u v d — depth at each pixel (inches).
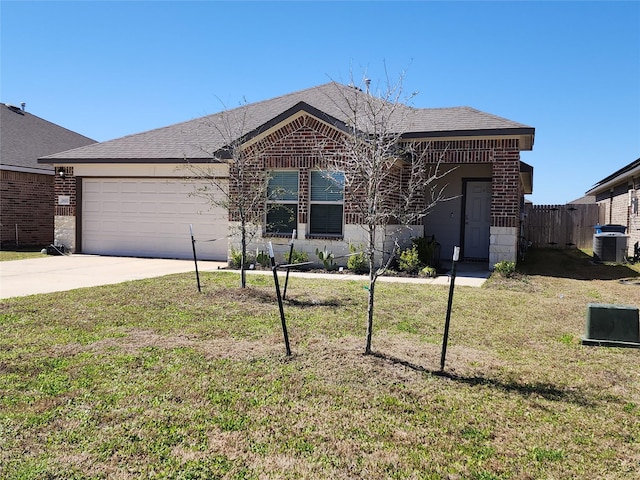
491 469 127.5
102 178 644.1
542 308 319.0
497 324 276.2
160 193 622.5
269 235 512.1
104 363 199.6
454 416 157.2
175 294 343.6
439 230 625.6
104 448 134.4
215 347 222.5
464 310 308.8
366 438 142.6
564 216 868.6
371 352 215.2
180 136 655.8
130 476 121.6
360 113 466.9
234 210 472.1
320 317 282.7
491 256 488.4
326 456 132.6
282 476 123.0
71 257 613.6
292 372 192.1
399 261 485.7
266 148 509.7
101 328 253.8
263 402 165.2
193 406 161.2
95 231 651.5
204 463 128.0
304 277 444.1
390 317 285.7
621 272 512.4
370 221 220.4
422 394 173.3
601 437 145.1
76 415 153.3
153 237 628.1
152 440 139.1
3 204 715.4
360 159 232.8
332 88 652.7
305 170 499.5
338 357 208.8
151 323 265.4
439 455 133.9
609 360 214.2
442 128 483.8
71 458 129.0
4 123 836.6
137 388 174.7
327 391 174.4
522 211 682.2
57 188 653.9
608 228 625.9
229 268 516.4
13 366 193.9
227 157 504.1
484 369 199.9
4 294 345.1
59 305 305.3
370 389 177.0
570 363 210.4
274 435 143.3
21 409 156.5
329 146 487.5
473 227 614.5
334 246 494.6
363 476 123.7
